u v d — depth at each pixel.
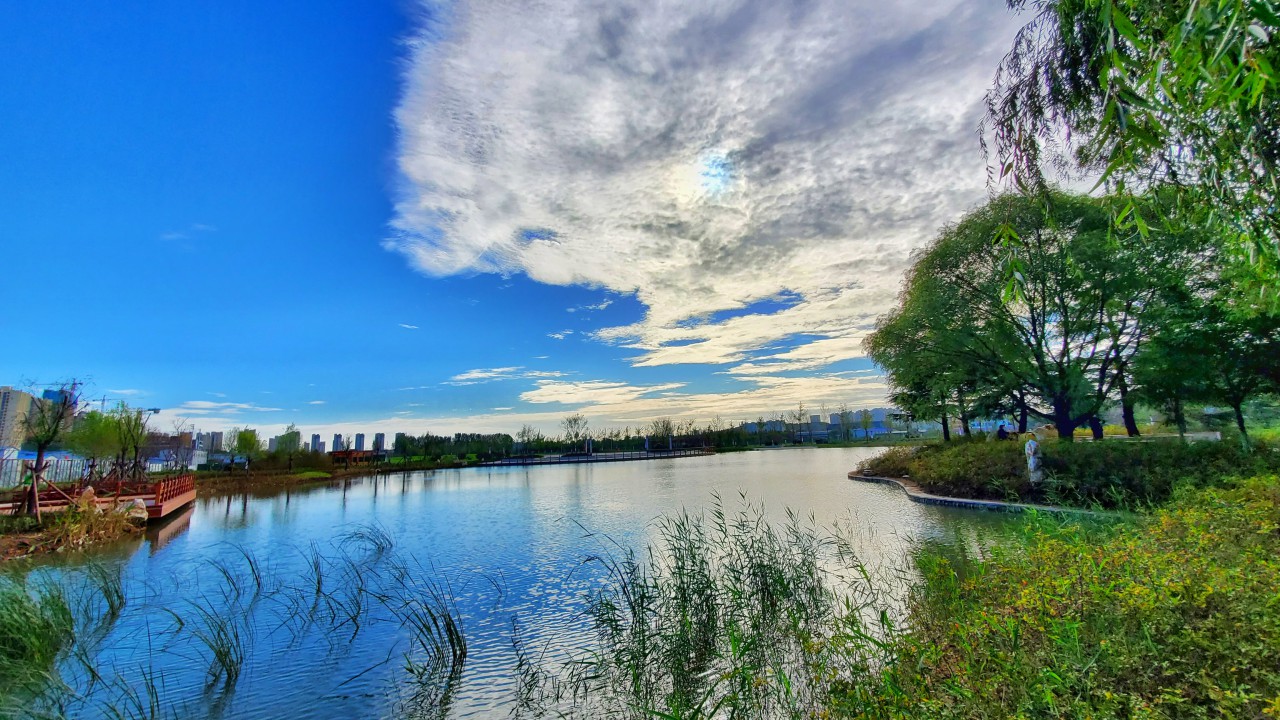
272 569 11.38
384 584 9.98
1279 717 2.33
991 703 2.94
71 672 6.31
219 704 5.50
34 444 18.16
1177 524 5.45
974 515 13.18
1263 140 2.98
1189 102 2.67
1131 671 2.97
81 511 14.96
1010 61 3.81
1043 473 13.62
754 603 7.26
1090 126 3.49
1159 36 2.68
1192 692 2.70
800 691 4.74
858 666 3.91
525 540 14.10
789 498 18.61
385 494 29.83
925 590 6.29
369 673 6.16
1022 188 3.96
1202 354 13.69
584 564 11.02
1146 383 15.91
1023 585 4.50
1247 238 3.32
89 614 8.21
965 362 20.42
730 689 4.87
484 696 5.55
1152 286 15.39
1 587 6.96
